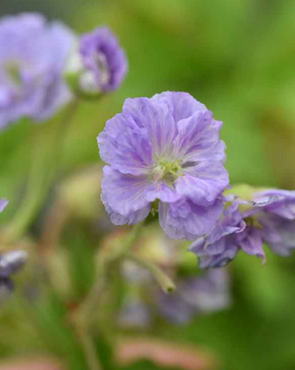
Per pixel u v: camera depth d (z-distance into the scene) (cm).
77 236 36
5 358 36
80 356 34
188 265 34
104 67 32
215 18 49
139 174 27
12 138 44
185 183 27
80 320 33
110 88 32
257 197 28
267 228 29
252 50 49
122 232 34
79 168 41
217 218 27
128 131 26
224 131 45
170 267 34
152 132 27
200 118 27
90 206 37
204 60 49
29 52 37
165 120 27
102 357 35
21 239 35
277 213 28
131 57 49
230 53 49
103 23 49
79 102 34
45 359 36
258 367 40
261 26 49
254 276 41
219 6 49
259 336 41
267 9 50
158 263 34
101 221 37
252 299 41
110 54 32
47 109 36
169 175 27
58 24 36
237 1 49
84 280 35
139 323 37
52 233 36
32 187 34
